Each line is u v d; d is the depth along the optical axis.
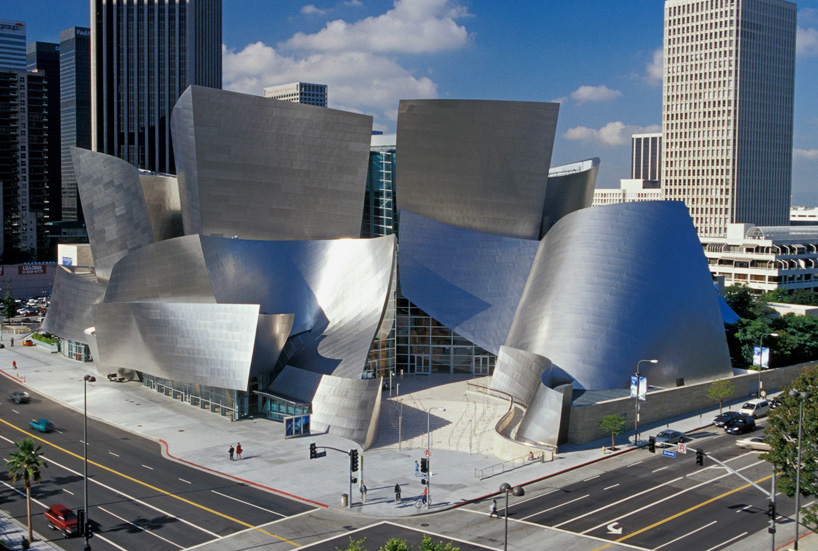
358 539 40.00
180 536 40.41
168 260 73.12
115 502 45.47
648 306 68.81
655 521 42.53
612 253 71.50
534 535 40.53
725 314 87.19
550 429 56.09
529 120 79.69
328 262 76.62
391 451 56.34
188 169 80.38
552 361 67.00
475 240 81.62
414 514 43.75
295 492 47.31
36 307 141.50
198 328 65.75
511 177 81.88
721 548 38.97
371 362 76.00
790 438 42.78
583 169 100.62
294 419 59.41
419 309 80.44
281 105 78.56
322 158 81.12
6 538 40.19
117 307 71.88
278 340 66.31
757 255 150.12
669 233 73.25
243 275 73.62
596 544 39.34
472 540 39.91
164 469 51.66
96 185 86.19
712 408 68.44
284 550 38.62
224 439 58.78
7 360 90.88
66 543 39.53
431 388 73.88
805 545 39.50
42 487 48.03
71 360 91.12
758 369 76.06
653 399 63.47
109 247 87.31
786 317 88.31
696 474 50.75
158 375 69.75
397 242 79.81
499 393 70.19
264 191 80.75
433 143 79.81
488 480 49.72
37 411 67.12
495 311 78.44
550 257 76.19
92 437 59.19
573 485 48.69
